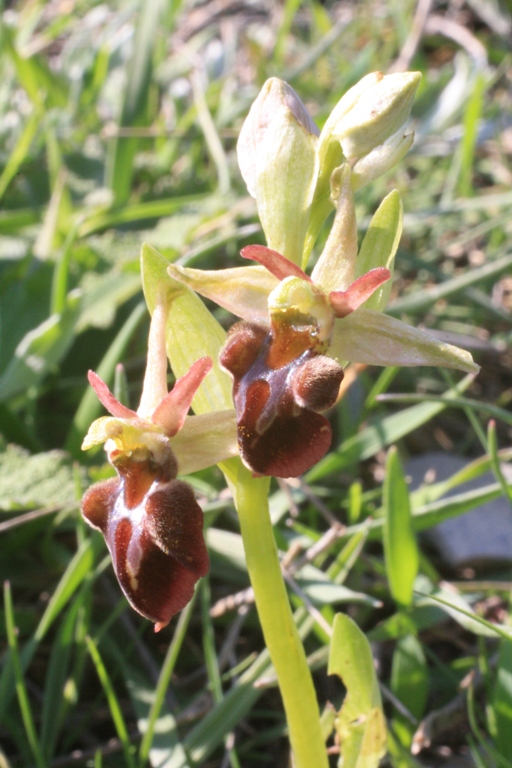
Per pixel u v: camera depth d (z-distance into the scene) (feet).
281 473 0.35
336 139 0.38
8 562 0.52
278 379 0.36
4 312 0.64
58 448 0.60
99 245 0.68
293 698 0.39
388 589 0.52
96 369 0.65
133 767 0.43
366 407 0.57
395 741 0.44
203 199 0.74
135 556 0.36
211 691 0.47
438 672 0.50
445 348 0.36
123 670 0.48
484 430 0.66
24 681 0.50
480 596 0.50
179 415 0.36
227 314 0.67
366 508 0.54
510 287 0.81
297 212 0.38
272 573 0.38
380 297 0.39
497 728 0.44
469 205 0.73
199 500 0.52
